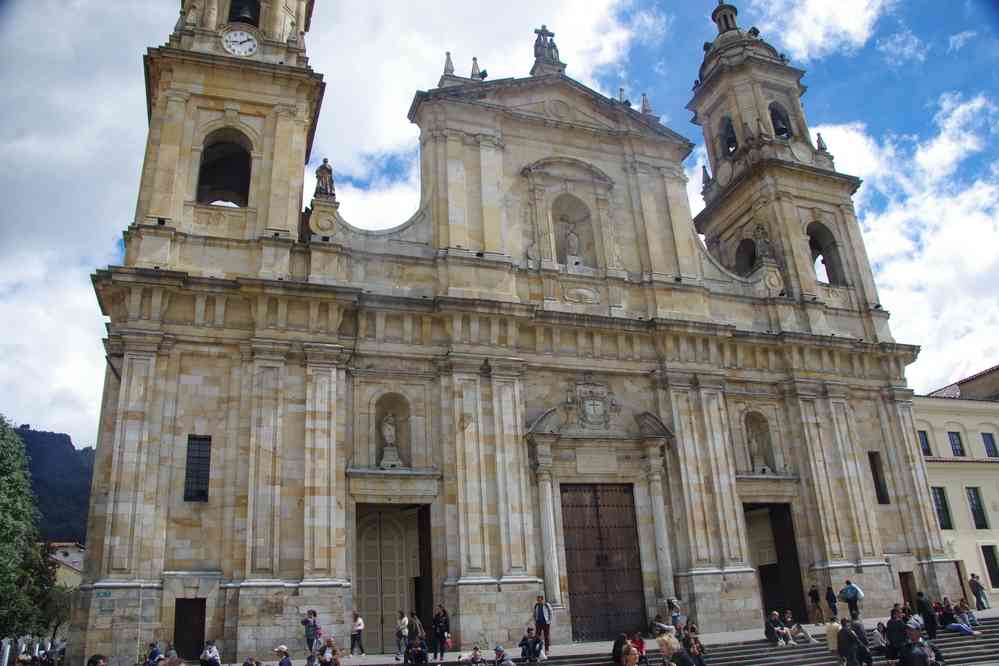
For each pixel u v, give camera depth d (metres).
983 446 54.91
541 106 41.03
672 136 42.81
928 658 19.33
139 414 28.80
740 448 38.62
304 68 35.91
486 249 36.59
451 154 37.81
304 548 29.25
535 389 35.72
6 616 49.66
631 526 35.72
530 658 27.50
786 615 32.62
